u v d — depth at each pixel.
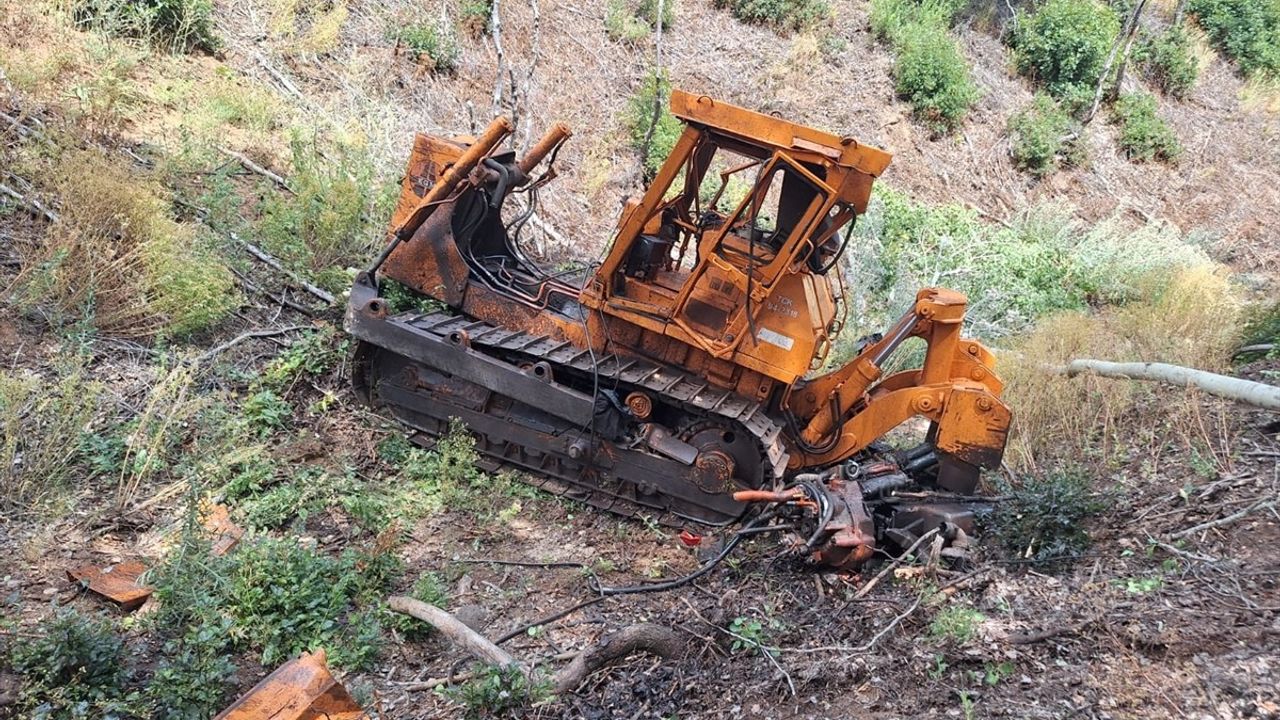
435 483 5.88
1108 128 16.92
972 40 17.28
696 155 5.60
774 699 4.11
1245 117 18.97
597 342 6.12
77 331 5.97
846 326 9.52
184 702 3.71
